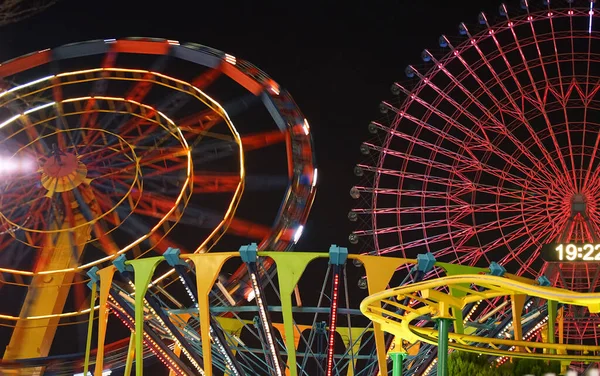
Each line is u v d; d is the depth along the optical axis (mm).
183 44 68500
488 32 61375
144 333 48281
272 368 47688
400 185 60781
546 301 47625
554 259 33375
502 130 59031
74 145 66500
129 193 63062
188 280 46062
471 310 45594
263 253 44688
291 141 65875
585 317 55844
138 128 67375
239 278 60562
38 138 66438
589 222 56562
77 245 64500
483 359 38125
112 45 67938
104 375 62188
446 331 33969
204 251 58594
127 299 49312
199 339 49312
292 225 63156
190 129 65500
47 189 64625
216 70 69125
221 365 52312
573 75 59625
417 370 47844
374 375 50906
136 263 46000
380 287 43562
